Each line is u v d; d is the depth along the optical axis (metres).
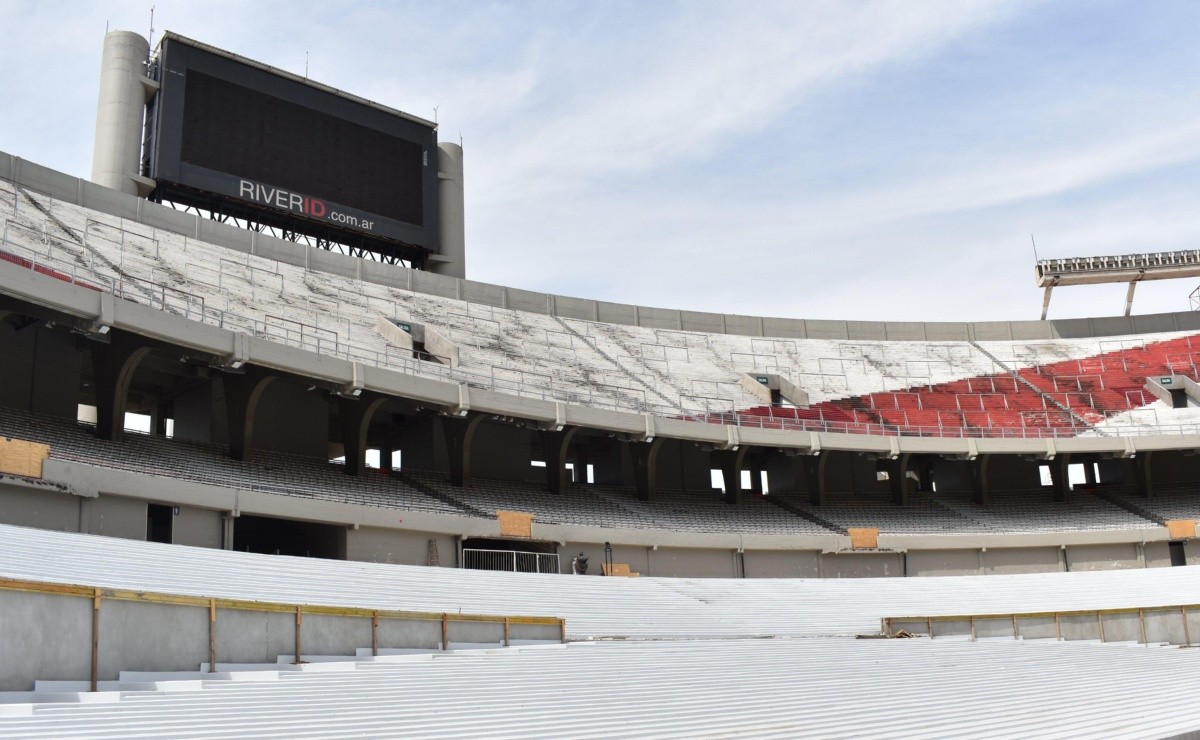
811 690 17.09
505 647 21.72
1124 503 52.19
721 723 13.27
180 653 15.48
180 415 38.56
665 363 54.38
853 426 49.84
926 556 47.88
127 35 44.78
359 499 34.97
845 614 35.00
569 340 53.09
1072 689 18.97
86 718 11.31
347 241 50.47
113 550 21.36
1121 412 54.50
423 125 52.12
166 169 42.97
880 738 12.47
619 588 32.97
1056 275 63.88
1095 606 40.00
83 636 13.98
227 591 21.89
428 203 51.66
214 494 29.78
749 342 60.16
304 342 38.00
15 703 12.23
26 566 18.56
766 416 50.59
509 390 42.75
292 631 17.55
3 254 29.77
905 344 62.78
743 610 33.41
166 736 10.66
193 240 43.88
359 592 24.81
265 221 47.62
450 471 40.84
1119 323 63.97
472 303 52.72
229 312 37.16
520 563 38.75
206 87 44.62
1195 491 53.03
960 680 19.48
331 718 12.39
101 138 44.03
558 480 43.78
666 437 43.78
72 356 34.22
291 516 31.70
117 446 30.62
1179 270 63.41
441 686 15.52
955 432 51.16
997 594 40.22
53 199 40.06
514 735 11.86
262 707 12.78
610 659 19.98
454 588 27.95
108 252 37.41
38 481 25.44
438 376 40.78
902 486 51.25
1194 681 21.00
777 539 44.38
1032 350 62.34
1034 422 53.59
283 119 46.78
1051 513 51.28
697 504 47.91
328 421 42.03
